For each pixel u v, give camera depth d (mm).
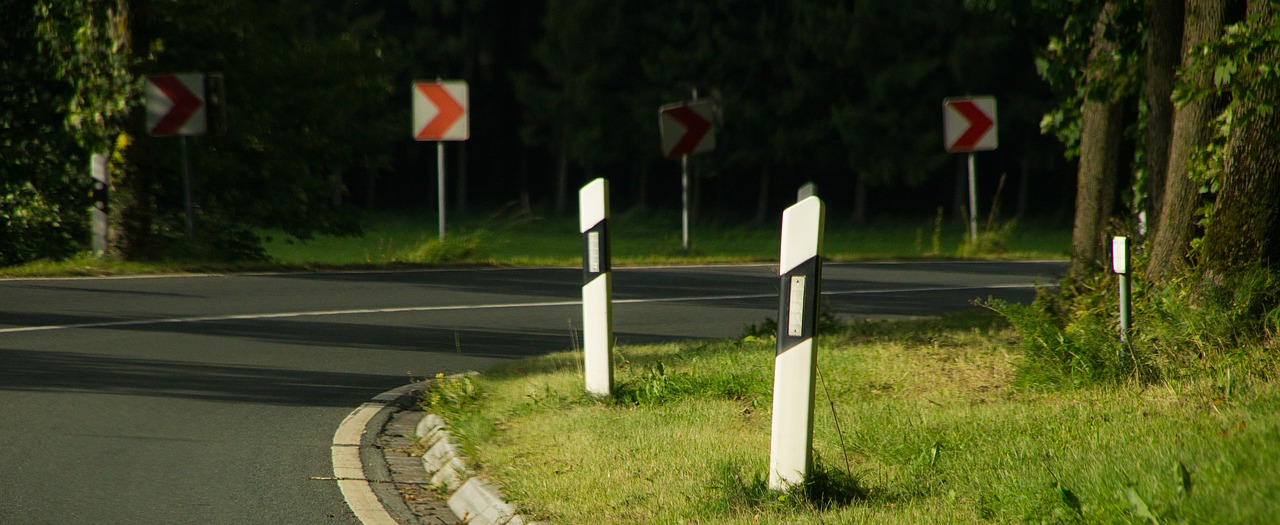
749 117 79625
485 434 10016
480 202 98188
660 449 9344
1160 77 15172
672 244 32250
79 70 25703
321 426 11242
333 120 32812
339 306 20281
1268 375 10250
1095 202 17047
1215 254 12461
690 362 13773
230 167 30203
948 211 89312
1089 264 16734
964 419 9734
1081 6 17109
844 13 76875
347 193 34312
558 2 86625
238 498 8695
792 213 7578
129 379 13352
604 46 84875
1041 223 78875
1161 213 13547
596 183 11492
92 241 27375
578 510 7723
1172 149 13461
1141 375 10875
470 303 21172
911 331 16422
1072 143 18531
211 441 10508
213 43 30344
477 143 98250
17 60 26547
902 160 76688
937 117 77500
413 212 93875
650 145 84500
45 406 11789
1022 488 7266
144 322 17766
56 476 9188
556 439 9898
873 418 10016
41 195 27266
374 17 85000
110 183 25641
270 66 31125
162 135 25922
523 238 67500
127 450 10086
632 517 7551
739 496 7680
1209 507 6355
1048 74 18016
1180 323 11945
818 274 7559
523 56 95375
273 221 32219
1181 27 15039
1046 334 12086
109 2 25734
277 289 22047
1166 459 7496
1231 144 12414
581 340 17391
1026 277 27641
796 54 79312
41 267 23562
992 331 16062
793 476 7641
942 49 76562
